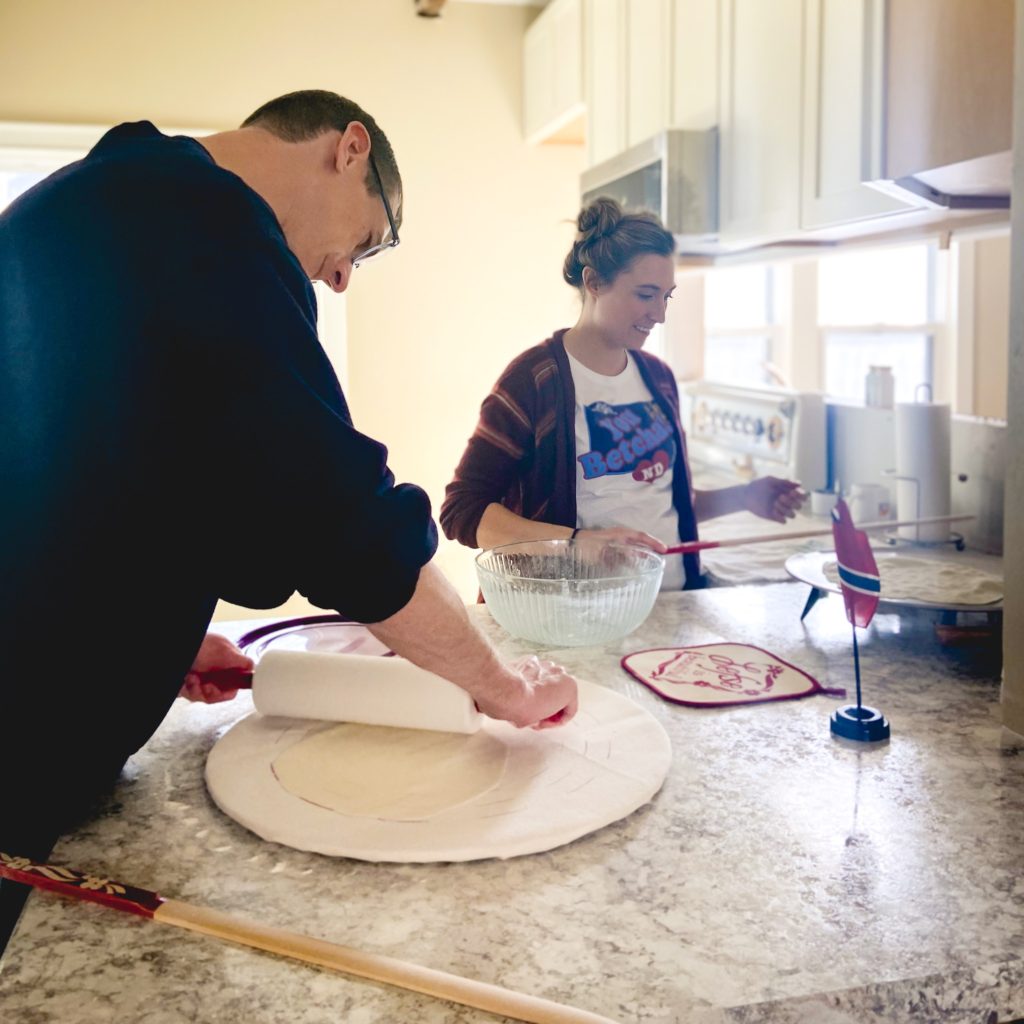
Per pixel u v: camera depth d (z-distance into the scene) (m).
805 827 0.87
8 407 0.87
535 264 4.02
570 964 0.68
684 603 1.59
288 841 0.85
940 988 0.66
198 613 0.93
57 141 3.47
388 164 1.15
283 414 0.83
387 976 0.66
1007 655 1.07
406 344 3.92
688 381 3.40
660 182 2.54
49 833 0.88
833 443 2.63
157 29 3.53
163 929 0.74
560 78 3.57
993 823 0.87
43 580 0.86
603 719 1.08
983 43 1.34
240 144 1.05
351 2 3.73
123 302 0.84
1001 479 1.97
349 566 0.85
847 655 1.32
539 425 1.68
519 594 1.31
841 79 1.93
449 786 0.93
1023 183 1.06
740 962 0.68
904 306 4.17
